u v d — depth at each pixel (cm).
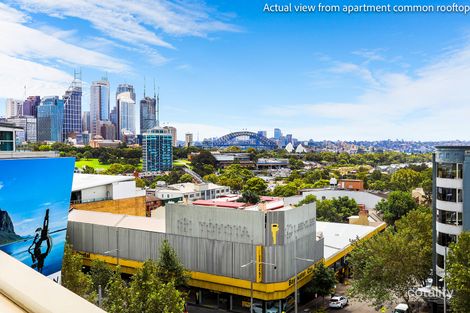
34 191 4016
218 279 5162
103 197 8300
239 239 5056
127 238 5959
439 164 5028
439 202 5012
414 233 5406
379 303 4653
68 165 4412
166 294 3094
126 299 3095
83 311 312
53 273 4350
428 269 5256
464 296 3409
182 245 5475
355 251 5112
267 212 4897
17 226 3850
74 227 6469
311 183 18900
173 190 14138
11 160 3731
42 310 318
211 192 14612
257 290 4894
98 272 5134
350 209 10719
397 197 10462
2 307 342
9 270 426
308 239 5450
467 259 3588
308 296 5603
